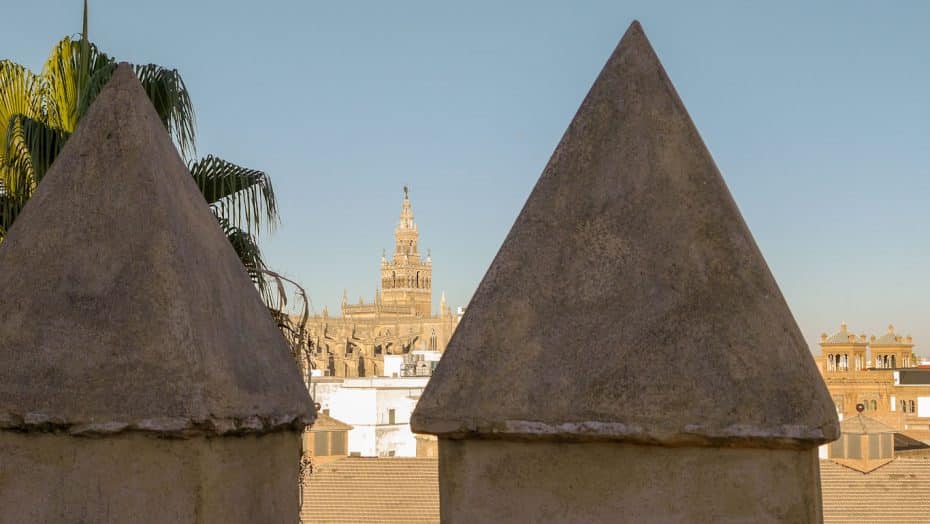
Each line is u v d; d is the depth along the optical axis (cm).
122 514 377
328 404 5847
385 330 15975
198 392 371
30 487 384
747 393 343
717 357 347
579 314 361
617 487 353
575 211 373
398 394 5434
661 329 354
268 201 930
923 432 5453
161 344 376
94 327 382
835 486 3027
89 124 415
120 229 396
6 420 381
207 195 909
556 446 357
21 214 411
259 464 405
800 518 341
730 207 368
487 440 363
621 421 348
